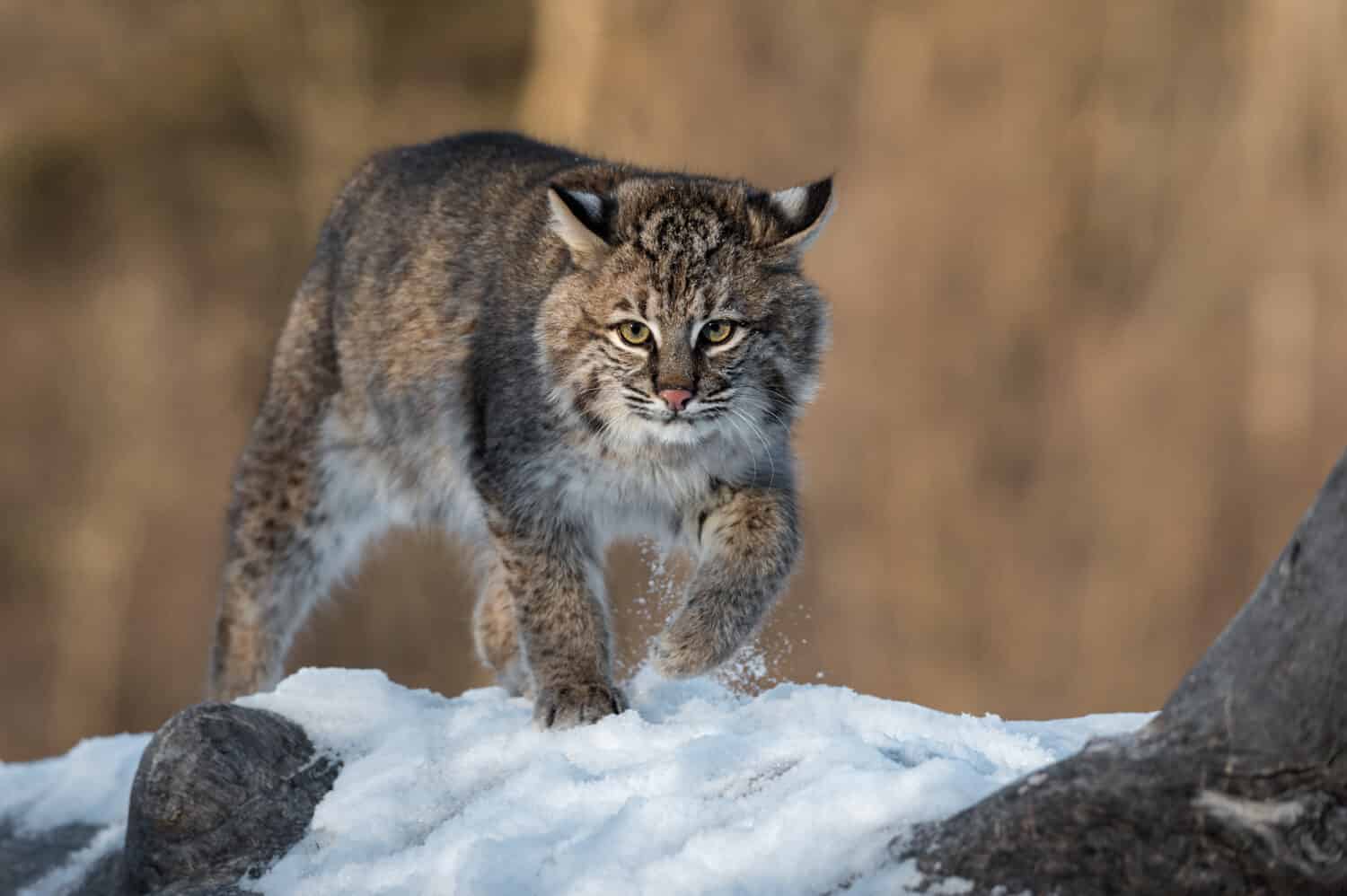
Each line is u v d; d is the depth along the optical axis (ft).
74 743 66.13
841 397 60.08
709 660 19.88
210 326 74.69
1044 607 57.72
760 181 63.21
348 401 24.34
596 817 15.89
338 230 25.21
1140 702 57.11
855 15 63.41
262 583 25.43
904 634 57.67
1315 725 12.37
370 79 80.59
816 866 14.07
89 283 77.10
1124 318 61.41
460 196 23.25
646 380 19.90
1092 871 13.05
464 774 17.48
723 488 20.67
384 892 15.66
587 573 20.65
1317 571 12.34
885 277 61.11
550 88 67.67
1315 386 60.03
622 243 20.17
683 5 64.75
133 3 82.89
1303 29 61.82
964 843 13.51
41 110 79.92
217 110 80.48
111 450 70.33
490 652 23.59
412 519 24.09
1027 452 59.72
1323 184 61.57
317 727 18.60
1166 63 62.90
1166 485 58.80
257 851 17.37
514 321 21.01
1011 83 62.59
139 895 17.79
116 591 67.51
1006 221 61.41
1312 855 12.55
